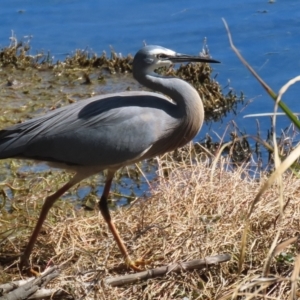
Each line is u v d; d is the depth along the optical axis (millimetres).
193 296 9773
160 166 12516
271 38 19453
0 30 20359
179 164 13023
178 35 19734
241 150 14930
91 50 19438
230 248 10570
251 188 11836
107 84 18031
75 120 10797
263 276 7953
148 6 21609
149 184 12359
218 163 13234
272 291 9609
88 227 11344
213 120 16547
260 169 13531
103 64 18984
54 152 10805
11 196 13086
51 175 13859
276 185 11469
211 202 11508
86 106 10914
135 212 11711
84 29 20484
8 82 18141
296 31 19734
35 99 17172
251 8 21250
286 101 16734
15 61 19281
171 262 10344
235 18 20594
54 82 18172
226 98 17203
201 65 18109
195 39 19469
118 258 10883
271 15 20688
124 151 10750
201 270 10133
